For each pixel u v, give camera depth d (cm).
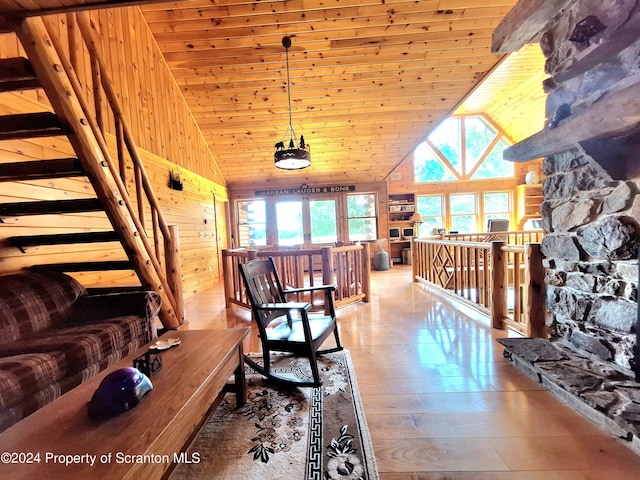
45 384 142
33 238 208
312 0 337
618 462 122
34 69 137
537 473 118
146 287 231
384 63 413
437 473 119
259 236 771
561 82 197
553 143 180
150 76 396
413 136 586
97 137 182
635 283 158
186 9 359
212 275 618
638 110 122
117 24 340
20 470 74
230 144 593
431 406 162
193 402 106
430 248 485
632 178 156
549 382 173
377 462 125
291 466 125
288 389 186
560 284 211
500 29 222
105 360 178
